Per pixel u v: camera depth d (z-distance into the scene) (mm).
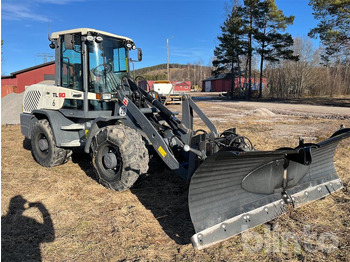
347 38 19469
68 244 2914
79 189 4309
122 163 3963
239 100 31203
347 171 4867
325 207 3602
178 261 2633
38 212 3553
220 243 2900
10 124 11883
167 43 29422
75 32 4777
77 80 4938
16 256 2719
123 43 5215
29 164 5691
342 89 38688
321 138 7848
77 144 5027
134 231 3139
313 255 2678
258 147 6812
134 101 4684
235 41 32406
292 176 3531
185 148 2988
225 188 2896
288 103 24422
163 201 3900
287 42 30234
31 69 24609
